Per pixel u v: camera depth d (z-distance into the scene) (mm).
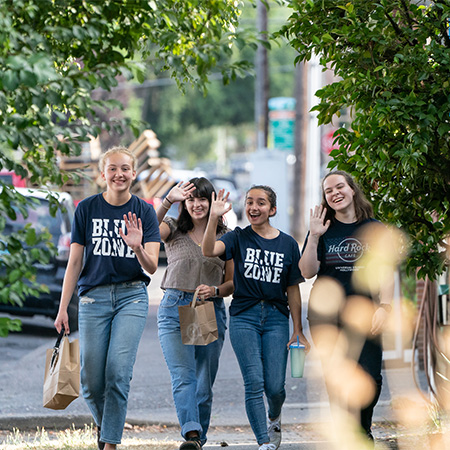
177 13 14227
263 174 74125
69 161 46531
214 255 17297
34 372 30188
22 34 11578
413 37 16359
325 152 74625
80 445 19406
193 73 14828
